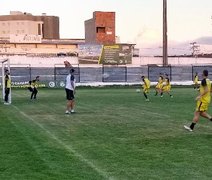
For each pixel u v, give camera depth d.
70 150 10.23
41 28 131.88
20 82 54.53
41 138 12.14
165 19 65.94
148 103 26.30
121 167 8.42
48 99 31.06
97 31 86.00
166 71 59.56
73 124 15.65
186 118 17.44
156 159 9.15
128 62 71.50
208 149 10.28
